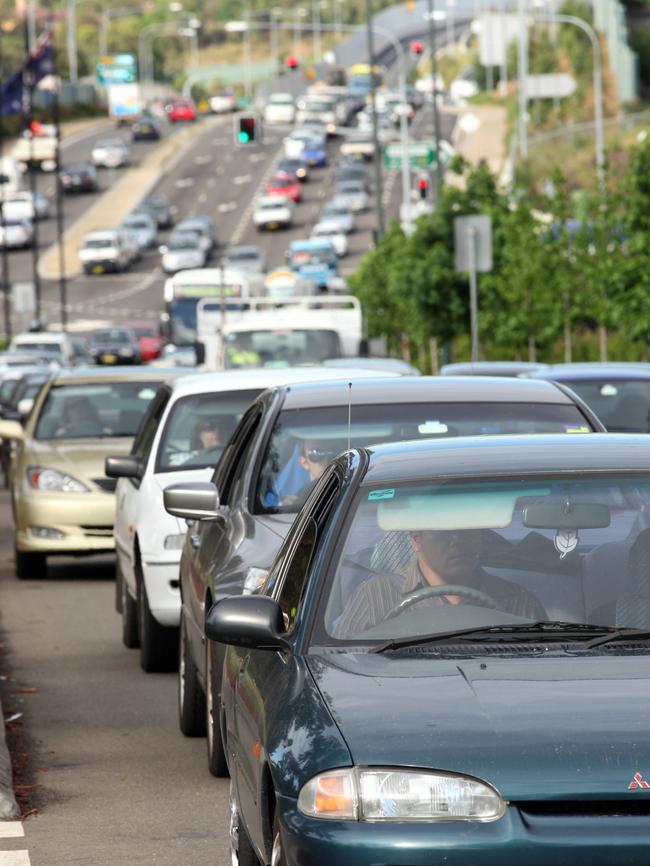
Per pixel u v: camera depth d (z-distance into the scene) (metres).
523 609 14.71
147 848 19.59
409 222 161.25
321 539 15.41
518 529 15.20
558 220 95.56
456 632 14.34
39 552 45.97
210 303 90.44
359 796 12.58
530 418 23.72
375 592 14.83
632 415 40.19
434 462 15.89
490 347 109.88
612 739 12.66
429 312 109.00
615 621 14.63
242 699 15.71
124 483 35.88
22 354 139.00
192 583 24.89
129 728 26.88
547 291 92.75
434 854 12.30
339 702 13.36
